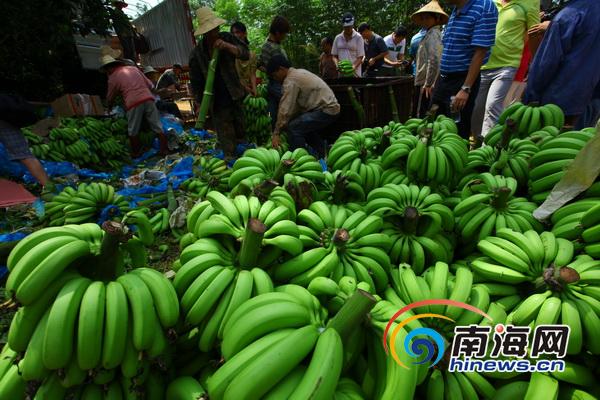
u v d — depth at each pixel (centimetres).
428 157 277
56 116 762
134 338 138
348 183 281
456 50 516
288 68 586
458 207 259
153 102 730
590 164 215
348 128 702
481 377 162
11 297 140
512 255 198
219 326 163
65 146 656
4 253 343
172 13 1330
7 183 491
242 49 610
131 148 755
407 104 810
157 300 150
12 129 492
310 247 215
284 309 145
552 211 234
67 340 132
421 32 887
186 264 175
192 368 176
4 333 280
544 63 417
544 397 150
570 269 168
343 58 1089
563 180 233
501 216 248
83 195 396
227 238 199
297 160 312
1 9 686
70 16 788
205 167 505
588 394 155
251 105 814
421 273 234
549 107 354
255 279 176
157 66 1542
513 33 533
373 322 160
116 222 154
